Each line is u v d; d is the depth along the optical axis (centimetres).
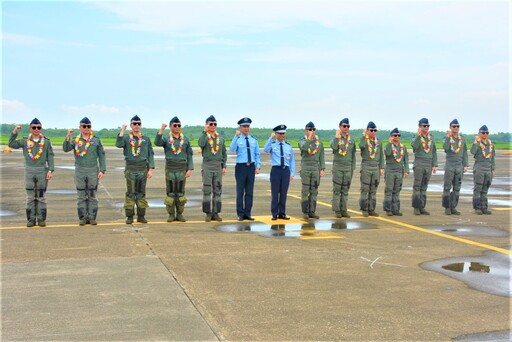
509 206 1315
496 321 465
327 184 1859
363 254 727
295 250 746
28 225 926
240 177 1017
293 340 415
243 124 1014
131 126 962
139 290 539
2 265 638
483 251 756
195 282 572
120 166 2694
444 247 782
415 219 1071
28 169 920
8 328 433
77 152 938
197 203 1294
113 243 779
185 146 996
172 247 754
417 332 437
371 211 1111
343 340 417
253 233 882
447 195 1147
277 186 1034
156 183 1780
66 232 873
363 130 1109
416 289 559
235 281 578
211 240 812
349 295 534
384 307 498
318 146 1057
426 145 1115
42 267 630
